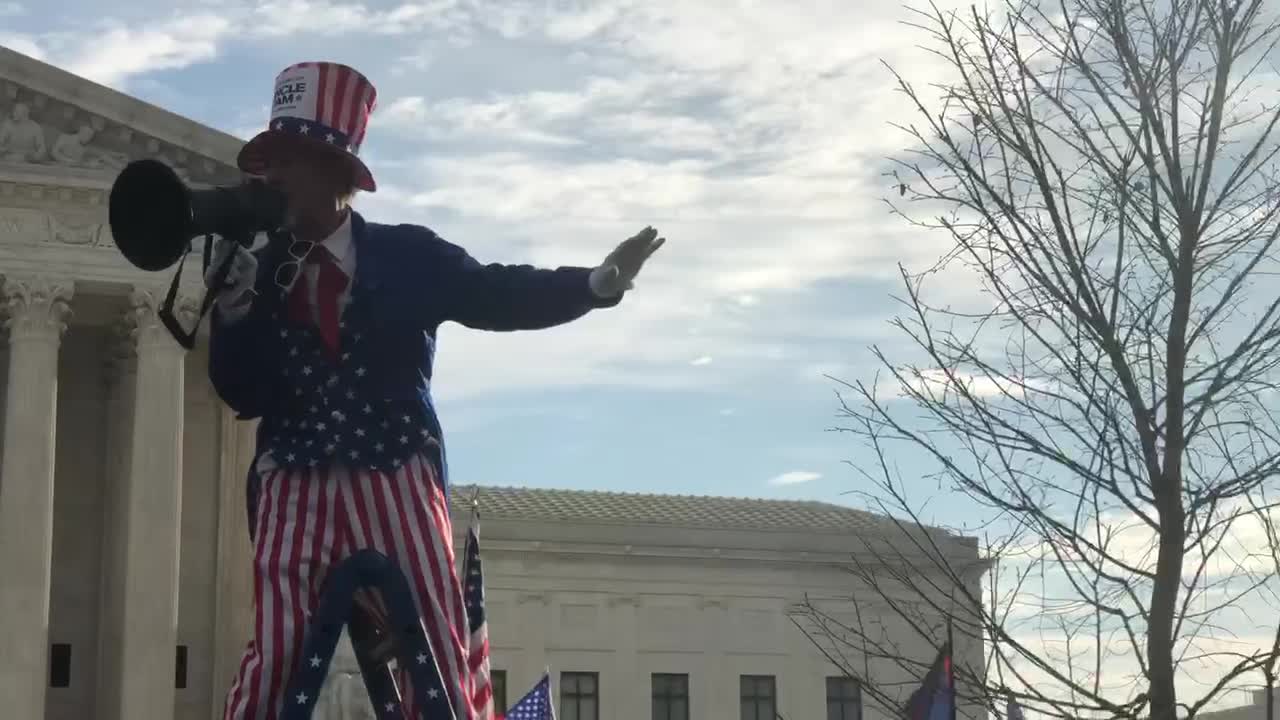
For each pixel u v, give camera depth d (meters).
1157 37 15.29
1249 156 15.34
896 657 19.98
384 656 6.03
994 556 16.73
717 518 71.12
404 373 6.29
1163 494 15.08
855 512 74.44
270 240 6.27
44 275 50.22
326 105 6.20
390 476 6.16
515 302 6.25
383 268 6.28
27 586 48.97
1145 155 15.16
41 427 49.66
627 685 68.25
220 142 50.56
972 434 16.06
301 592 6.04
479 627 6.64
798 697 69.31
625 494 75.12
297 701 5.80
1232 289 15.38
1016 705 16.59
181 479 52.38
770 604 69.88
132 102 50.09
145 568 50.00
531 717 28.91
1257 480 15.44
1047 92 15.85
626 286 6.23
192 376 56.41
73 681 55.78
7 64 49.25
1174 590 15.02
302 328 6.24
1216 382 15.12
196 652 55.16
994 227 15.83
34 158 50.16
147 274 50.66
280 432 6.25
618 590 68.75
